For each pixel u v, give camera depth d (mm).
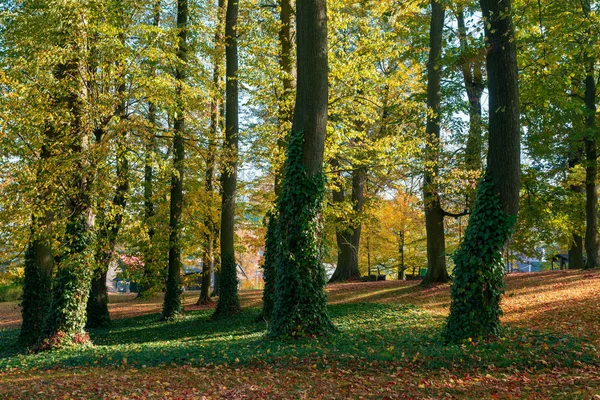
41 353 12047
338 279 26453
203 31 17922
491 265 9211
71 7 12023
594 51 12055
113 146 12742
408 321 13531
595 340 8719
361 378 7371
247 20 16734
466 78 21188
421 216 30547
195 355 9469
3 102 11648
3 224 13289
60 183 12469
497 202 9289
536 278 18859
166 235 18844
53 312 12914
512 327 10859
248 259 44688
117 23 13844
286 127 14930
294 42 15727
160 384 7449
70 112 12867
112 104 12812
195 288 40969
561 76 12727
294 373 7777
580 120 19906
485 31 9703
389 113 20531
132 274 19203
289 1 15656
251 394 6770
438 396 6348
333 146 14984
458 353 8242
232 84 18078
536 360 7559
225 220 18672
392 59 21906
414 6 14141
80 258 12773
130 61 13156
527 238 25219
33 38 12562
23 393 7227
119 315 22750
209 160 16172
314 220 10742
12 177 12188
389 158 16422
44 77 12078
